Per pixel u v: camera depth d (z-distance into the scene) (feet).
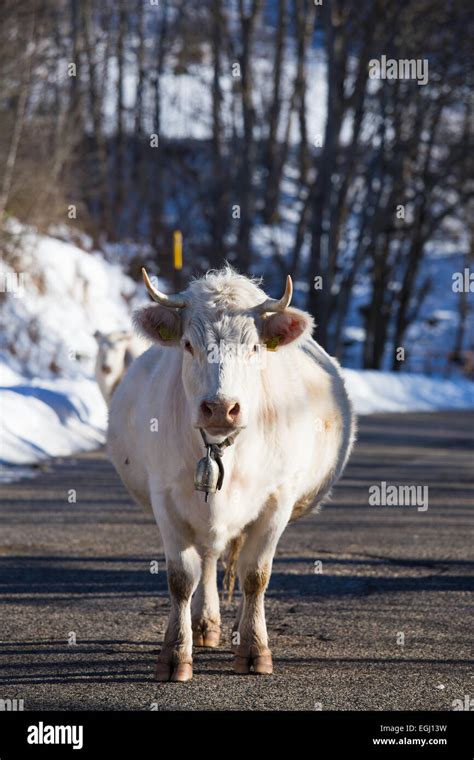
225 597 28.63
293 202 234.17
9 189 106.63
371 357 179.11
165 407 21.57
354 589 29.35
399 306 184.03
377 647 23.44
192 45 172.96
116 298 124.26
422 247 179.52
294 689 20.44
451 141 166.71
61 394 70.23
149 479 22.20
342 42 133.80
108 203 147.33
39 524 38.47
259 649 21.67
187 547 21.50
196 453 20.84
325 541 36.86
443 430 94.43
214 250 150.71
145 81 186.91
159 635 24.23
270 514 22.15
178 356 21.84
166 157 176.45
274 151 203.10
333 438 25.50
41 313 103.81
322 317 129.29
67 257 113.50
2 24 98.84
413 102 146.51
